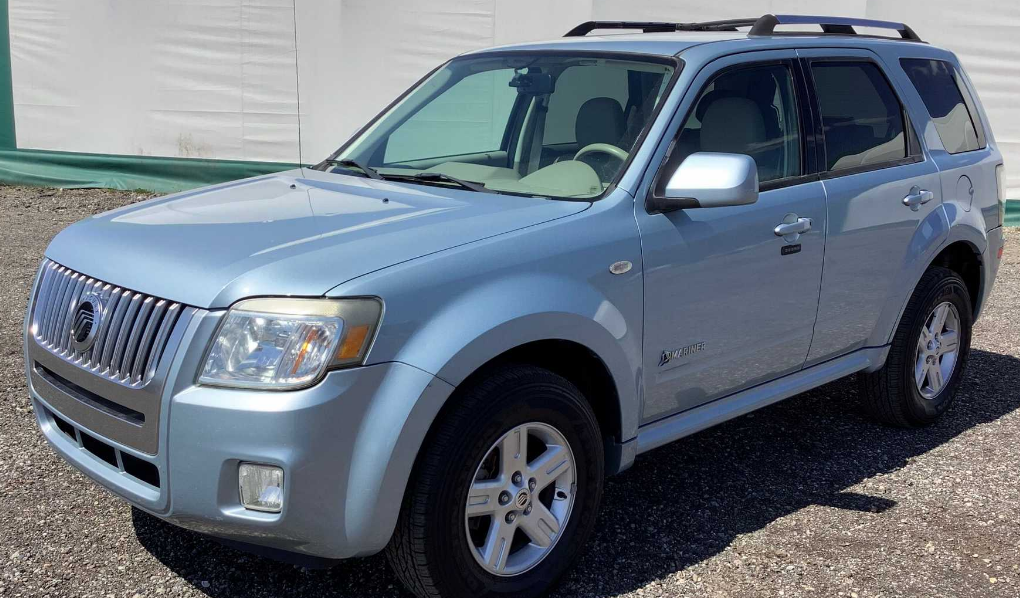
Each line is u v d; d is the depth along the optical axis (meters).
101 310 2.93
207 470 2.64
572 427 3.15
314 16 11.04
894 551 3.62
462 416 2.83
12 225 9.58
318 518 2.66
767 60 4.02
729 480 4.23
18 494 3.83
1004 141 10.74
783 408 5.20
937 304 4.78
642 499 4.01
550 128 3.94
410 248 2.89
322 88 11.20
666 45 3.94
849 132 4.29
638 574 3.41
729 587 3.34
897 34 10.34
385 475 2.68
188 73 11.42
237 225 3.15
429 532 2.80
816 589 3.33
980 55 10.55
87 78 11.62
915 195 4.51
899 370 4.70
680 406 3.68
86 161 11.77
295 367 2.61
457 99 4.28
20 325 6.14
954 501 4.07
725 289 3.64
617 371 3.28
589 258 3.18
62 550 3.42
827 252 4.04
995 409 5.27
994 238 5.18
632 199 3.39
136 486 2.84
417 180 3.80
